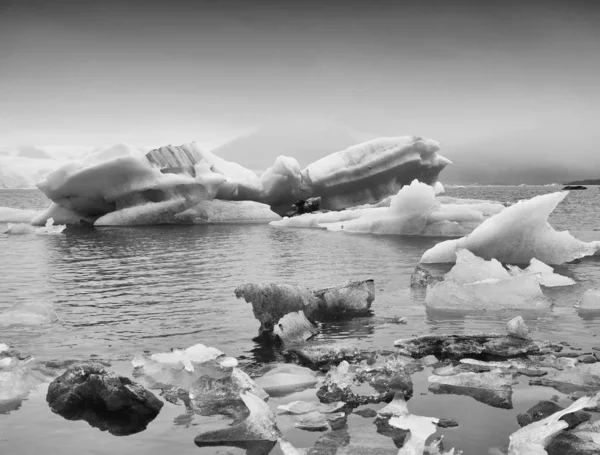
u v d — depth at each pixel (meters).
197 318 4.98
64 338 4.36
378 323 4.71
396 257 9.12
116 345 4.16
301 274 7.41
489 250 8.18
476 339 4.06
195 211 18.75
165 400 3.07
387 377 3.27
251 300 4.57
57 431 2.67
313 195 22.14
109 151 17.95
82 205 18.70
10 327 4.71
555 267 7.70
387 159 21.92
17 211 21.23
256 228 16.41
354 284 5.20
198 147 20.34
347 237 13.03
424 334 4.33
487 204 16.17
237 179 20.88
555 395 3.00
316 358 3.72
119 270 8.14
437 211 13.67
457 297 5.26
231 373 3.29
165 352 3.89
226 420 2.78
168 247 11.34
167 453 2.42
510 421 2.67
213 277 7.31
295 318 4.43
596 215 20.48
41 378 3.41
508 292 5.28
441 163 23.28
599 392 2.88
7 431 2.67
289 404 2.90
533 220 7.91
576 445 2.39
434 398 2.99
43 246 11.99
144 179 17.89
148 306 5.52
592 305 5.13
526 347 3.84
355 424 2.68
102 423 2.75
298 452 2.33
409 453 2.26
